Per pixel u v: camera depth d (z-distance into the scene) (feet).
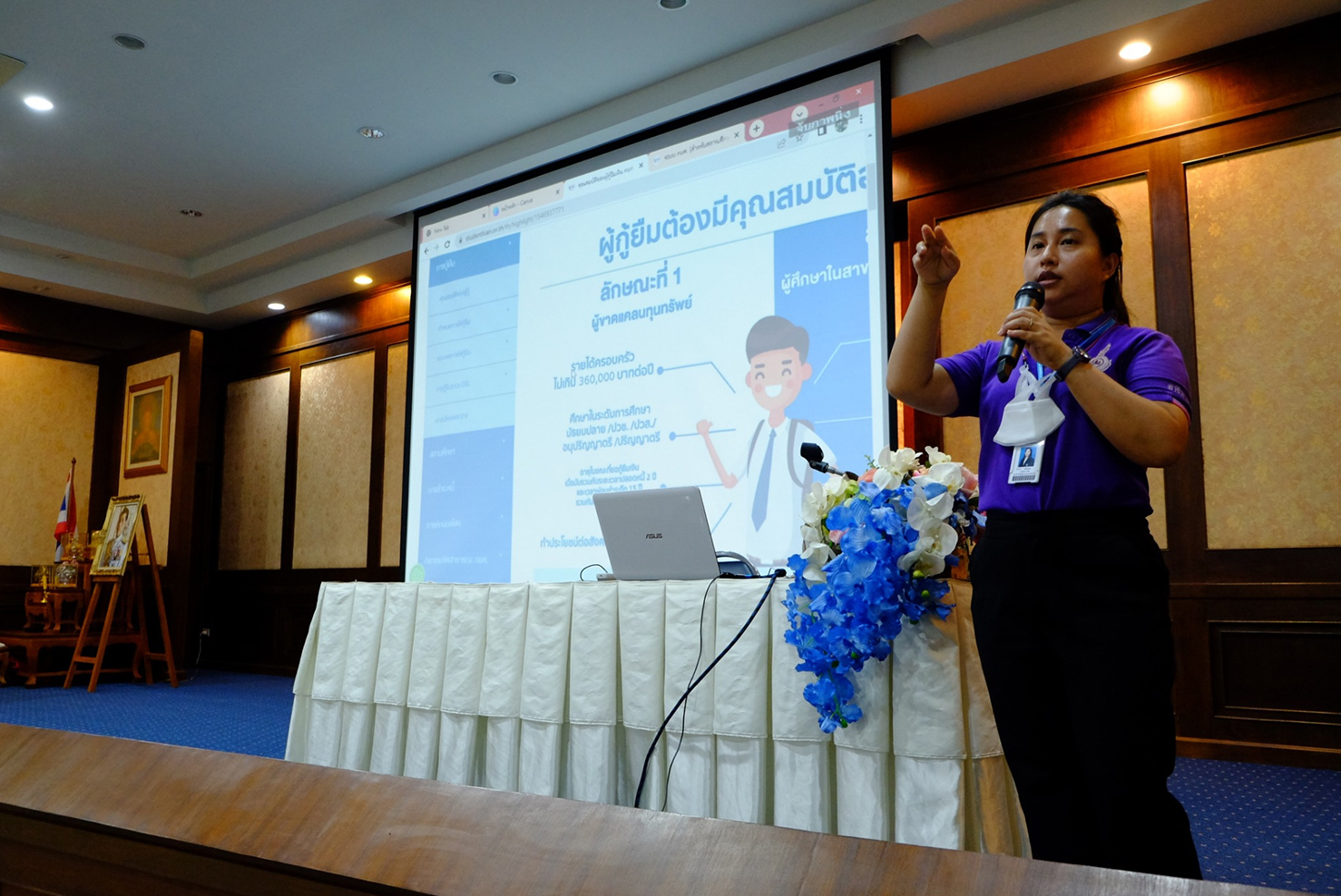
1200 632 12.38
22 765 2.13
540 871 1.46
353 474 23.24
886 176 13.47
